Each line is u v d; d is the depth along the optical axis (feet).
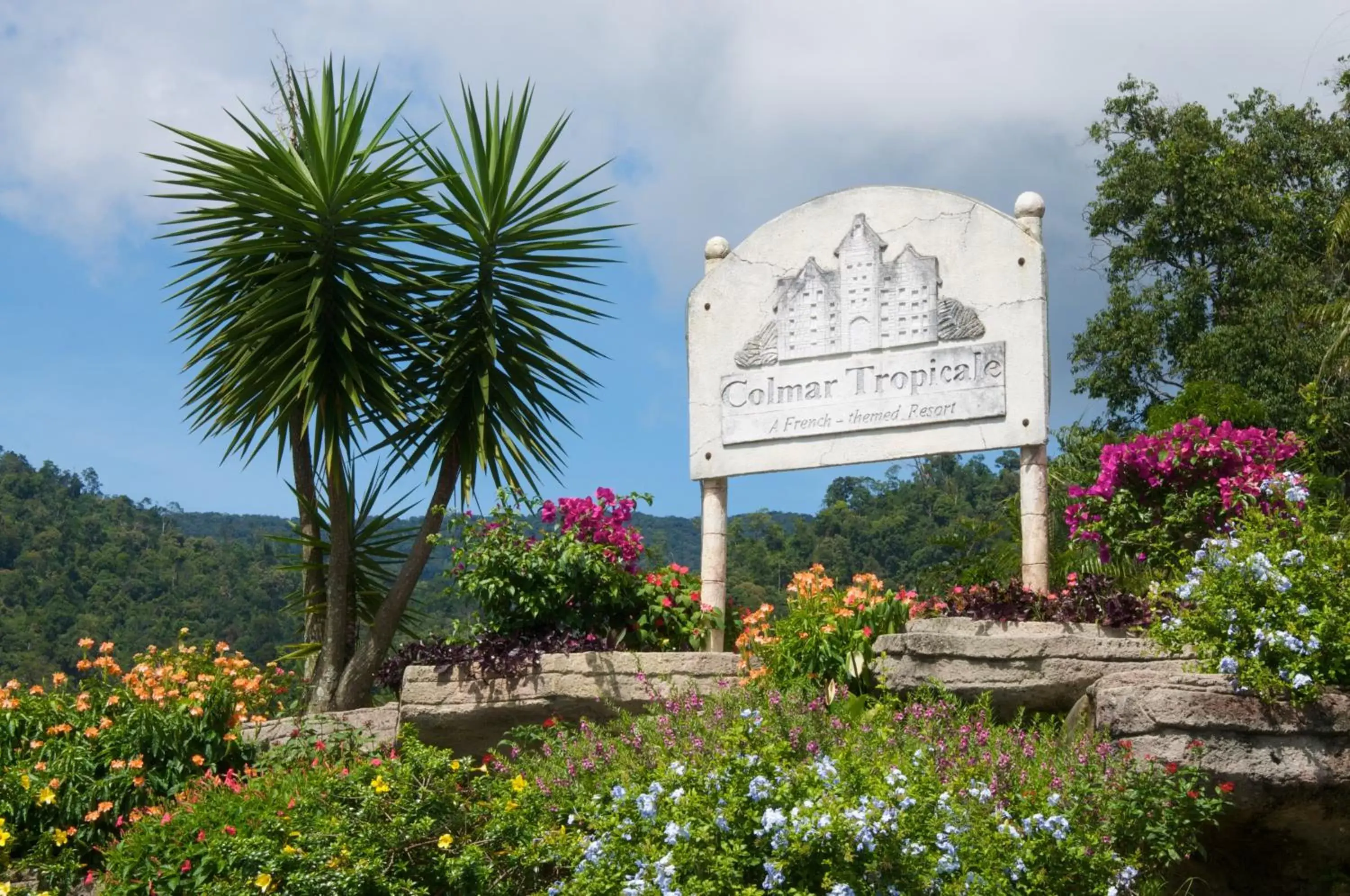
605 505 32.42
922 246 31.01
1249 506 25.96
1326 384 59.11
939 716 23.43
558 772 23.45
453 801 23.02
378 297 37.42
